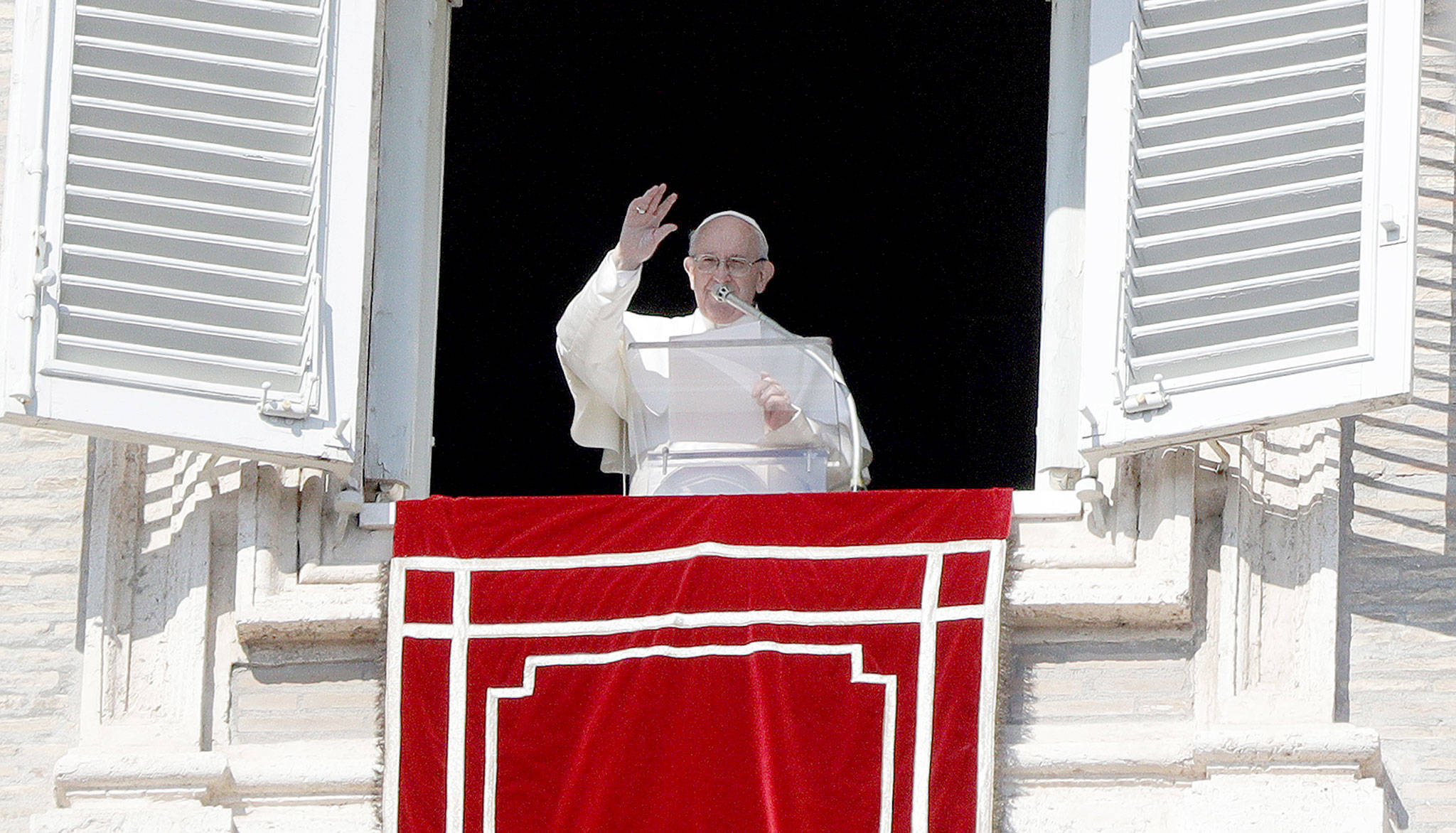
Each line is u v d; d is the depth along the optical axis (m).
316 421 33.41
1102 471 34.00
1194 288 33.25
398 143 36.59
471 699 32.69
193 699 33.38
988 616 32.44
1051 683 33.03
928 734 31.94
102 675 33.47
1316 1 33.88
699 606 32.72
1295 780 31.81
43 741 33.72
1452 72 35.78
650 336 37.81
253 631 33.50
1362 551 33.62
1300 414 32.41
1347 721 32.78
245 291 33.69
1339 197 33.12
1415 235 32.56
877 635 32.41
